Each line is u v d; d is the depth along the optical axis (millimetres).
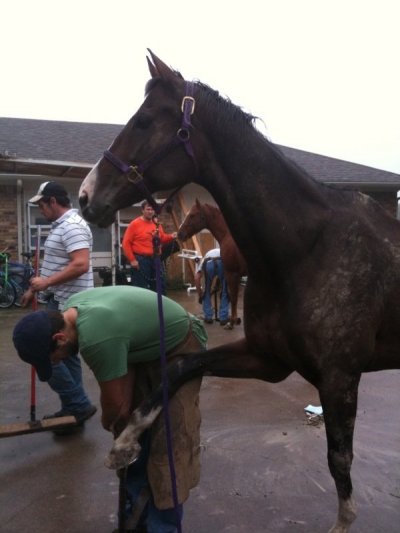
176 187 2053
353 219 2053
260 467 2867
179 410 2078
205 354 2148
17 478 2799
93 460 3000
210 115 1986
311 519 2367
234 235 2070
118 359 1899
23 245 10562
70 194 10672
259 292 2070
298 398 4078
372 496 2559
